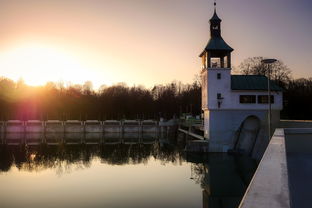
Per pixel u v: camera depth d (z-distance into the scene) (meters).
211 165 46.09
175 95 147.88
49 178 40.50
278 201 3.74
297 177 11.75
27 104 124.94
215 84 53.91
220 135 54.06
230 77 54.00
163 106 134.75
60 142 83.31
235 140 54.12
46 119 119.50
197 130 71.25
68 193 32.75
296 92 77.00
